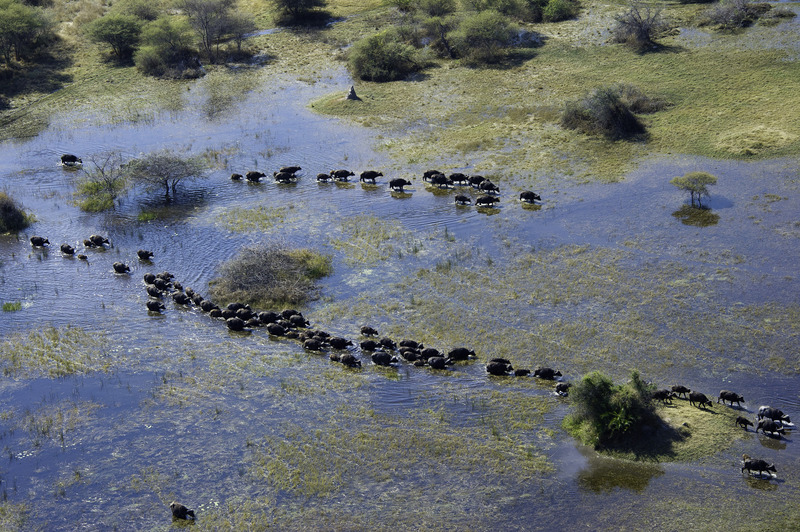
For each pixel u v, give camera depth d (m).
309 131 56.03
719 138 47.59
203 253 39.41
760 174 43.00
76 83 67.38
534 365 28.81
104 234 42.34
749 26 63.88
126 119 60.09
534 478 22.97
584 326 31.08
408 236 39.91
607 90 51.53
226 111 60.75
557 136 51.31
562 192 43.81
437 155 50.56
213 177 49.44
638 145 48.53
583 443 24.31
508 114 55.72
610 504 21.84
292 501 22.48
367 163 50.25
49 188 49.03
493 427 25.31
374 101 60.47
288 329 31.97
